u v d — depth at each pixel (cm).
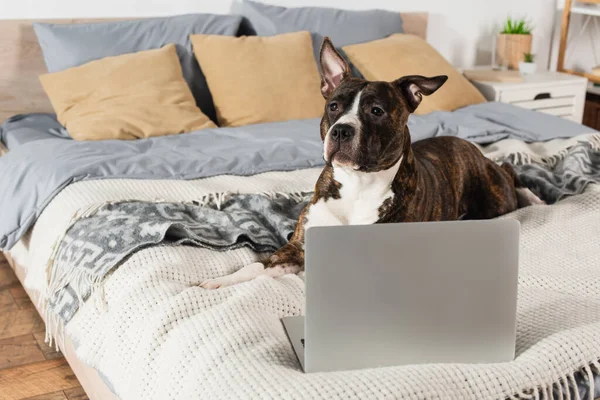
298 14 363
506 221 132
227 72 321
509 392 130
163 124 292
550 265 182
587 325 148
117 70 303
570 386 138
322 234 126
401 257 130
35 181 230
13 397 207
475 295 134
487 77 402
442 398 124
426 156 208
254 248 190
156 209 203
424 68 355
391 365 135
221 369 132
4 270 289
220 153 262
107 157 243
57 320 191
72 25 318
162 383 137
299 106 324
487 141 293
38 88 328
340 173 182
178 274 168
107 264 171
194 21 336
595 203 217
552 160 274
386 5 407
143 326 150
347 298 130
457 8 436
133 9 344
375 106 174
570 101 413
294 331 148
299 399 119
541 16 471
